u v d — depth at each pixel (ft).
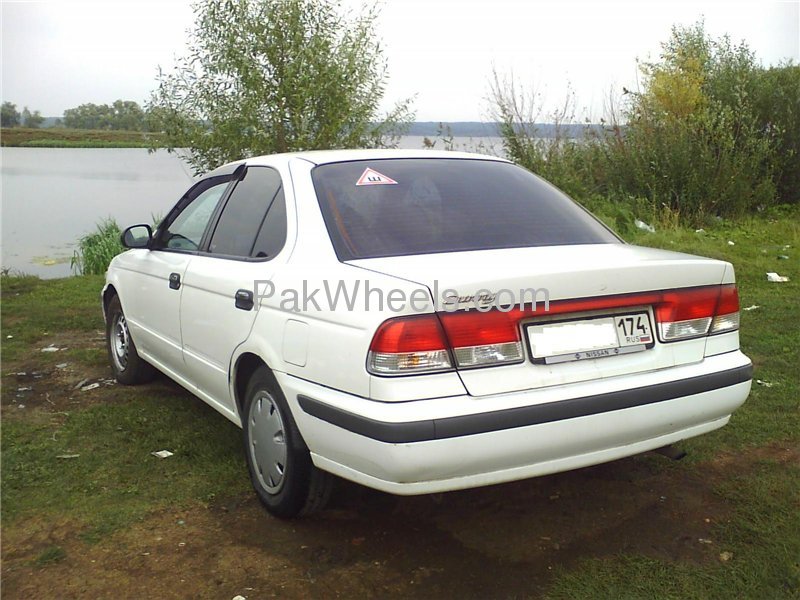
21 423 14.89
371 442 8.39
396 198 10.90
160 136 31.07
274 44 29.71
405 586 9.20
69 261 44.04
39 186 83.97
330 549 10.06
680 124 44.65
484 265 9.12
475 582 9.28
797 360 18.11
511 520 10.87
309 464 10.12
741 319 22.31
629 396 9.23
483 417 8.38
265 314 10.47
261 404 10.94
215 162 30.89
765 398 15.56
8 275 36.24
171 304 13.88
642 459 12.92
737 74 50.80
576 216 11.85
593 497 11.57
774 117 50.06
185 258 13.62
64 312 25.77
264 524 10.74
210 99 30.42
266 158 12.90
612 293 9.30
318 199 10.73
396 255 9.73
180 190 79.66
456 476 8.52
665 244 35.81
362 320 8.67
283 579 9.34
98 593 9.05
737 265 31.14
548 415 8.70
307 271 9.92
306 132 29.84
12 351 20.51
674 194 43.86
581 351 9.17
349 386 8.77
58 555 9.86
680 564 9.61
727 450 13.14
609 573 9.43
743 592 8.96
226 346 11.64
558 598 8.92
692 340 10.06
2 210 64.08
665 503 11.32
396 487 8.50
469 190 11.49
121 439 14.01
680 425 9.86
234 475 12.38
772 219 45.98
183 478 12.28
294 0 29.58
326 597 8.96
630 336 9.57
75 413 15.49
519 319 8.78
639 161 45.03
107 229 42.88
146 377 17.49
